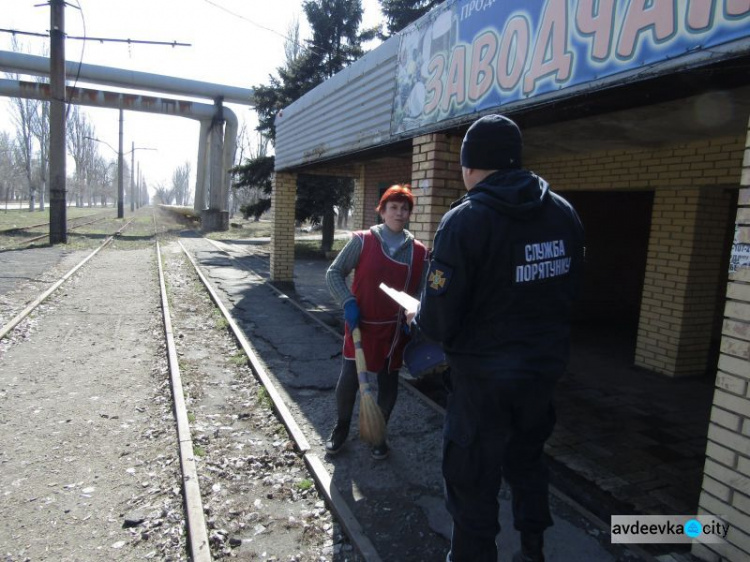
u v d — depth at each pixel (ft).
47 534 9.56
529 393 6.54
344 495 10.69
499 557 8.76
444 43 15.20
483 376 6.47
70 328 24.16
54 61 58.23
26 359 19.51
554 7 11.31
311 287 39.73
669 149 18.75
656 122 14.56
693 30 8.59
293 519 10.03
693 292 19.24
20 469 11.76
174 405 14.97
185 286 36.81
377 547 9.12
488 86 13.42
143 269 43.98
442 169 16.26
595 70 10.40
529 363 6.43
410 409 15.29
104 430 13.83
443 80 15.31
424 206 16.70
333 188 65.26
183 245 69.46
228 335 23.89
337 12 65.98
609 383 18.86
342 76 22.65
